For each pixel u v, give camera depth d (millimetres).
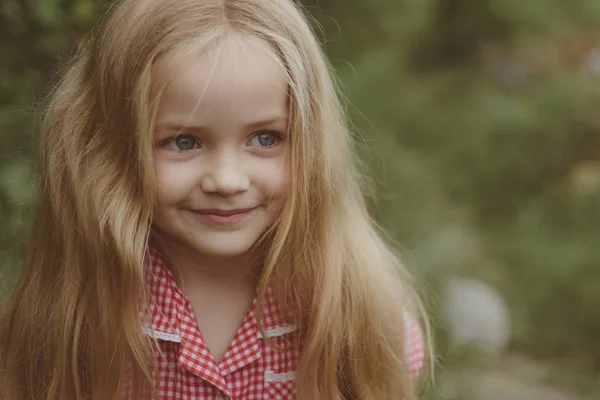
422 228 4074
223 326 1529
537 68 7727
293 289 1532
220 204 1354
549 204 5695
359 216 1711
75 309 1522
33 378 1599
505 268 4836
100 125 1447
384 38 4875
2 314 1670
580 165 6230
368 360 1658
